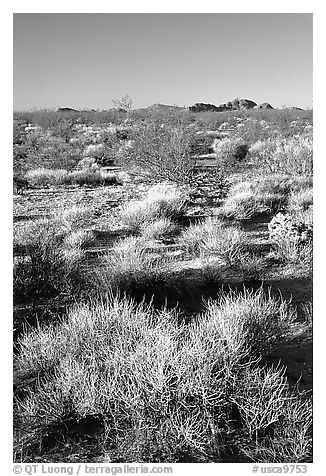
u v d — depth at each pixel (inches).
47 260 181.3
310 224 212.7
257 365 141.3
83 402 127.3
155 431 123.7
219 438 124.3
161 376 122.5
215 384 125.3
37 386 139.8
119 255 190.5
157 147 282.7
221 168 289.4
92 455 123.8
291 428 127.4
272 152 295.1
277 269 193.8
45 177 280.1
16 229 207.2
